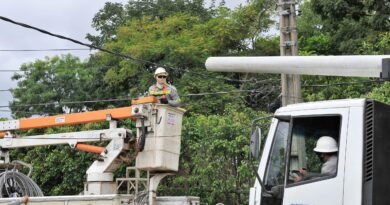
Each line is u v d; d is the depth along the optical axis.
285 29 15.21
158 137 11.52
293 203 8.51
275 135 8.91
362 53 22.78
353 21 25.56
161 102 11.85
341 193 8.19
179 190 18.81
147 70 27.91
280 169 8.76
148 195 11.62
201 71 26.50
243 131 18.80
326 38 28.95
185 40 28.02
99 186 11.96
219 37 29.00
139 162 11.68
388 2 22.53
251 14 29.56
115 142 12.02
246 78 25.81
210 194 18.39
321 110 8.59
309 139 8.61
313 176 8.46
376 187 8.09
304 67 9.62
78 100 30.34
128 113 11.88
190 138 19.12
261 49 29.38
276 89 20.97
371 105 8.34
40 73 32.22
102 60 29.92
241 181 18.17
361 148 8.19
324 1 23.70
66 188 20.38
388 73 8.82
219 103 24.16
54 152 20.58
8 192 12.52
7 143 13.25
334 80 21.86
